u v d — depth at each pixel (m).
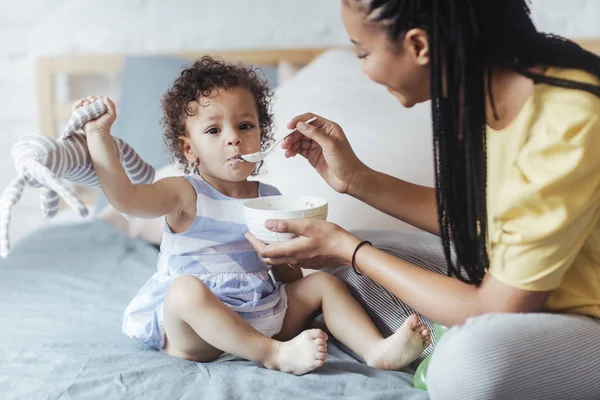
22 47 2.74
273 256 1.25
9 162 2.79
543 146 1.06
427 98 1.20
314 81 2.19
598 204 1.09
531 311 1.11
